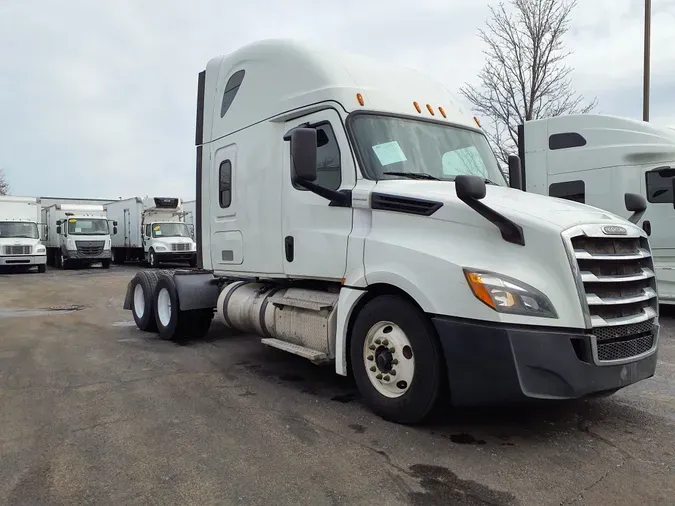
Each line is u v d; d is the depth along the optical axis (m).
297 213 5.28
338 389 5.34
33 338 8.23
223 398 5.06
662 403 4.86
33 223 25.67
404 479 3.39
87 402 4.95
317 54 5.29
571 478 3.41
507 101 17.42
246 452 3.80
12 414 4.62
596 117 10.48
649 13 14.96
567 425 4.30
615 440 4.01
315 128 5.12
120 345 7.64
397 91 5.28
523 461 3.65
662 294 9.57
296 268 5.29
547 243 3.69
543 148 11.12
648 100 15.12
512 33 17.12
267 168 5.71
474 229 3.95
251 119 5.99
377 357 4.38
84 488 3.29
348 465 3.58
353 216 4.72
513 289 3.63
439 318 3.88
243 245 6.14
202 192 7.05
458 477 3.42
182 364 6.43
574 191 10.70
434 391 3.98
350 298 4.61
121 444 3.95
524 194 4.63
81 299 13.98
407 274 4.08
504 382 3.62
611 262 3.87
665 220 9.60
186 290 7.55
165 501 3.14
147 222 28.66
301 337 5.25
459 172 5.16
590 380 3.61
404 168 4.84
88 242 27.34
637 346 3.96
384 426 4.27
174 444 3.95
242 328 6.39
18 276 22.83
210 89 6.90
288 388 5.39
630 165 9.98
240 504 3.10
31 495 3.22
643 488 3.28
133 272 25.25
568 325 3.59
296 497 3.17
